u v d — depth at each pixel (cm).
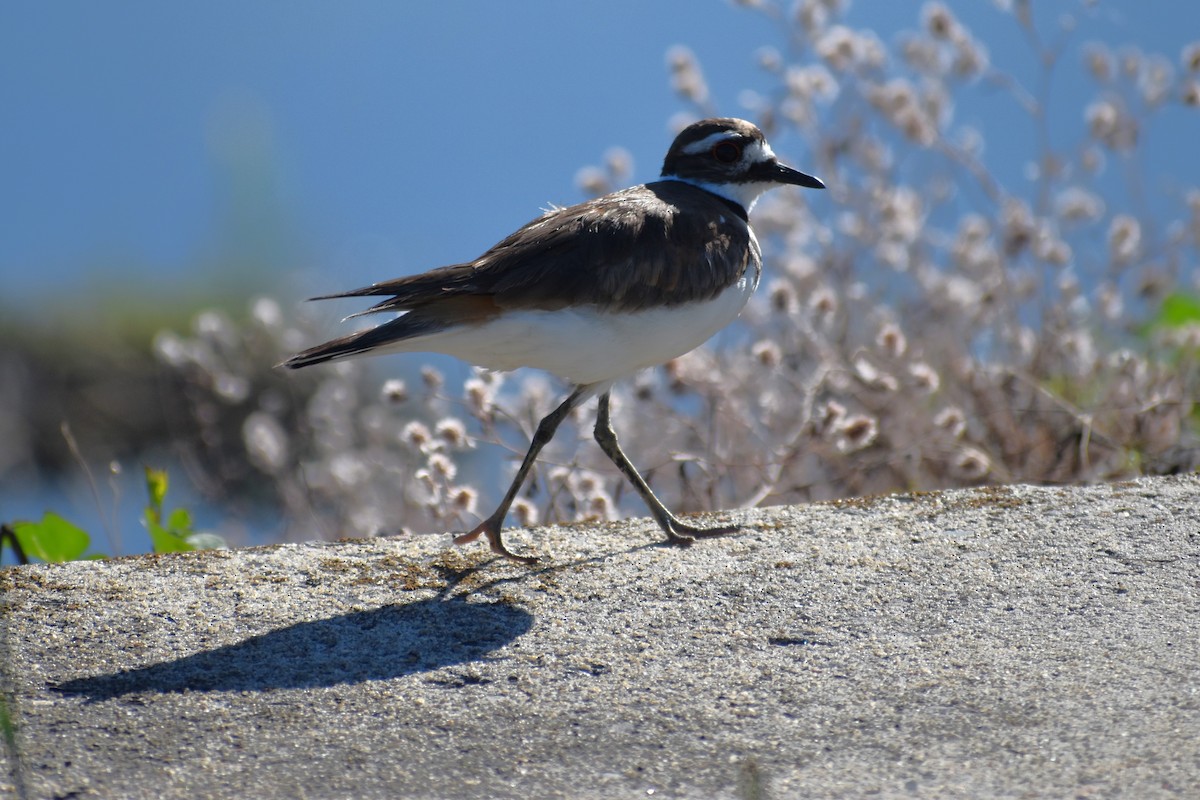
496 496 1546
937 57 1581
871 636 743
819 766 614
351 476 1452
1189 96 1524
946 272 1590
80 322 2377
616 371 920
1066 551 837
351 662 741
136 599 826
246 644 764
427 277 867
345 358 845
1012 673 687
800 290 1501
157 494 1166
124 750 654
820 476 1384
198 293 2467
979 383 1420
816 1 1602
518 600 813
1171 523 870
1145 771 585
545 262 878
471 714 680
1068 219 1581
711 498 1272
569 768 626
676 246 919
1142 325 1566
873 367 1393
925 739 630
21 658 750
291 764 639
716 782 607
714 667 718
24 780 626
